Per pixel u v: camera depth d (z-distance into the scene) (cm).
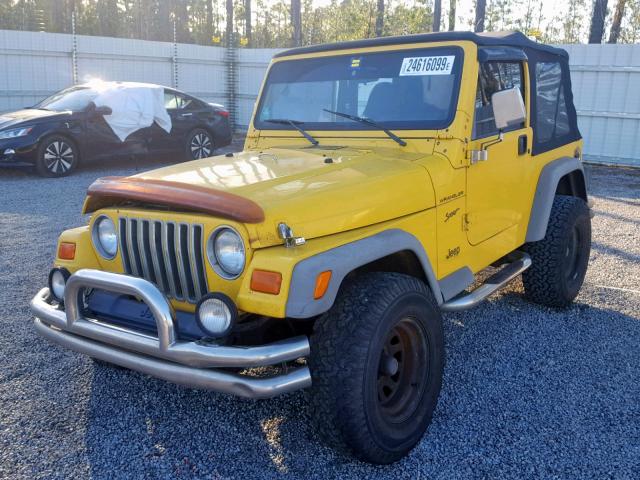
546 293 485
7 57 1552
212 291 278
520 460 297
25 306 487
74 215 796
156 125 1212
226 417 334
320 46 421
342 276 267
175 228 285
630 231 779
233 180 303
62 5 3728
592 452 303
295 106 420
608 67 1308
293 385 261
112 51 1716
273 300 253
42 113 1103
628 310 503
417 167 337
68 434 314
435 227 344
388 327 278
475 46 366
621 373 389
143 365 271
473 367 396
